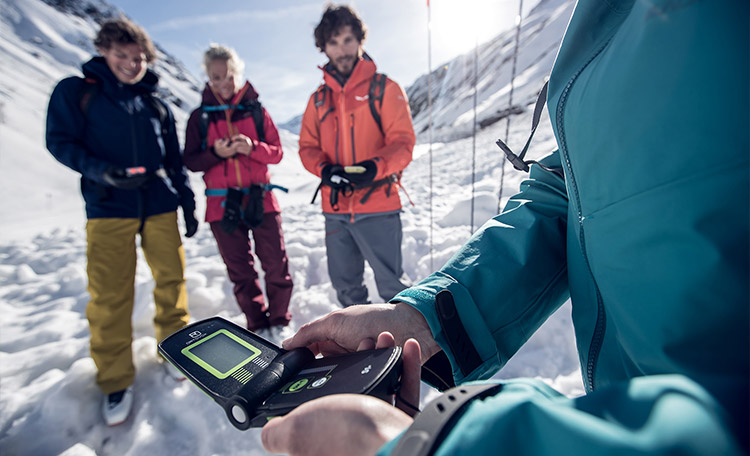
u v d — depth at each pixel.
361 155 2.26
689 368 0.31
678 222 0.31
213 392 0.55
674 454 0.17
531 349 2.12
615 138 0.36
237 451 1.72
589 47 0.44
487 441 0.23
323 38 2.16
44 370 2.20
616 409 0.22
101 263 1.98
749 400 0.24
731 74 0.27
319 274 3.38
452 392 0.28
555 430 0.21
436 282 0.59
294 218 5.25
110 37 1.92
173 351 0.64
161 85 88.50
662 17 0.31
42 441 1.77
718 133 0.28
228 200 2.41
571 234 0.54
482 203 4.03
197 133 2.55
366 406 0.32
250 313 2.58
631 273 0.37
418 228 3.88
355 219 2.25
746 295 0.29
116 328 1.97
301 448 0.33
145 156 2.16
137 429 1.83
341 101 2.24
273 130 2.68
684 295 0.31
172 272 2.25
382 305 0.59
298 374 0.55
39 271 3.84
